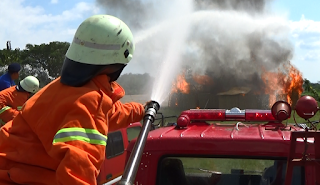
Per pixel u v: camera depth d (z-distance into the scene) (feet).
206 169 8.13
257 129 8.96
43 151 6.35
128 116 7.09
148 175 8.21
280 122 10.12
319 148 6.81
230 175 8.07
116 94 6.84
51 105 6.31
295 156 7.57
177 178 8.26
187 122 9.35
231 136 8.03
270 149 7.75
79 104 5.99
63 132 5.76
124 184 5.52
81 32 6.50
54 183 6.28
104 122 6.15
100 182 15.96
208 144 8.00
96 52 6.44
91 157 5.71
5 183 6.43
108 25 6.55
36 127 6.32
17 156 6.41
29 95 20.92
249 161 7.88
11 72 23.54
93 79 6.58
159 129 9.67
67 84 6.41
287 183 7.02
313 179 7.46
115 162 17.47
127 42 6.82
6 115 19.74
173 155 8.16
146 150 8.24
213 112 10.26
